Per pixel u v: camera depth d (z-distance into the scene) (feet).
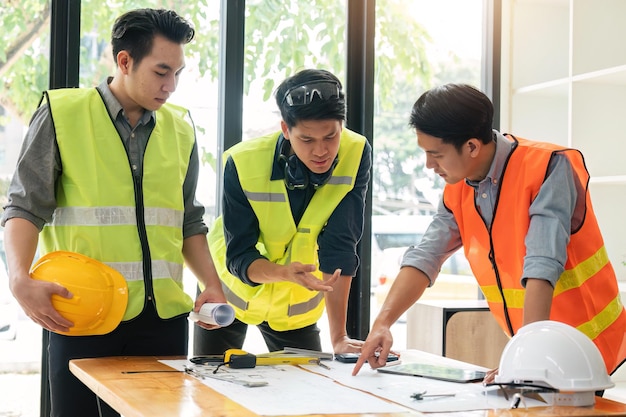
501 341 11.18
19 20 10.30
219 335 8.70
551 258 5.69
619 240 11.60
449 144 5.94
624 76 10.98
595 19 11.50
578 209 6.21
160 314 7.14
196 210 7.72
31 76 10.34
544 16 12.92
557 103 12.97
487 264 6.55
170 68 6.88
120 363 6.41
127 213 7.11
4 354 10.21
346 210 7.80
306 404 4.86
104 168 7.08
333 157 7.04
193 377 5.78
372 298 12.03
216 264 8.79
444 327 10.89
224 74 11.02
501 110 12.74
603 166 11.49
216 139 11.16
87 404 7.02
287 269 7.06
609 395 10.38
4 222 6.82
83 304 6.56
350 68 11.75
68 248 7.03
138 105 7.26
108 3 10.59
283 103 6.88
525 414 4.64
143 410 4.64
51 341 7.05
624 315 6.63
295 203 7.79
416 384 5.60
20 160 6.87
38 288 6.41
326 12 11.70
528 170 6.08
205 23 11.10
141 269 7.11
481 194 6.41
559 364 4.85
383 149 12.13
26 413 10.30
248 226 7.70
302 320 8.54
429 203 12.38
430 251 6.80
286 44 11.50
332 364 6.52
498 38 12.64
